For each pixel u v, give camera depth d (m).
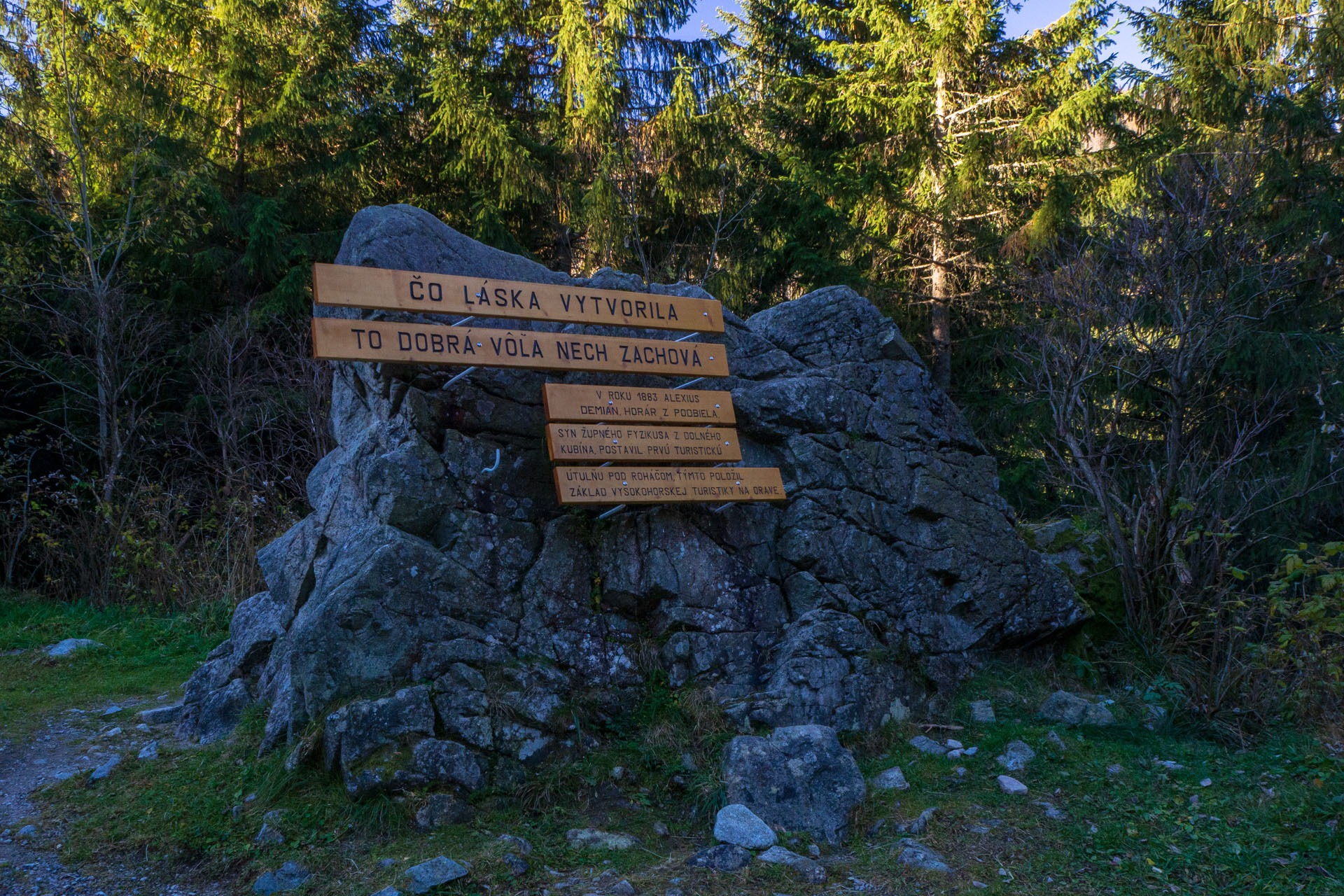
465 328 4.94
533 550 5.16
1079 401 8.00
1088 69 12.57
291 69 13.53
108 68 12.70
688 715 5.05
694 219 14.63
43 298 11.48
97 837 4.20
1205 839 4.23
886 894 3.77
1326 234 11.54
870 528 6.02
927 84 12.88
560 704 4.82
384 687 4.55
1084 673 6.34
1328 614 5.89
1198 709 5.69
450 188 14.89
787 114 14.71
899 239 14.27
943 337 13.80
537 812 4.40
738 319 6.34
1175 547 6.80
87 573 9.70
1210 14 13.73
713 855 4.01
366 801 4.21
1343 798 4.44
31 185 12.17
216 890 3.82
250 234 12.27
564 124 13.84
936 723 5.59
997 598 6.28
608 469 5.14
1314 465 10.92
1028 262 12.34
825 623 5.49
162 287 13.03
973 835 4.29
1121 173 12.50
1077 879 3.91
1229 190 8.34
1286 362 11.19
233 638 6.24
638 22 13.63
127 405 11.81
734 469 5.59
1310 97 12.80
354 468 5.37
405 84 14.34
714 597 5.49
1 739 5.54
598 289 5.46
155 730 5.77
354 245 5.28
